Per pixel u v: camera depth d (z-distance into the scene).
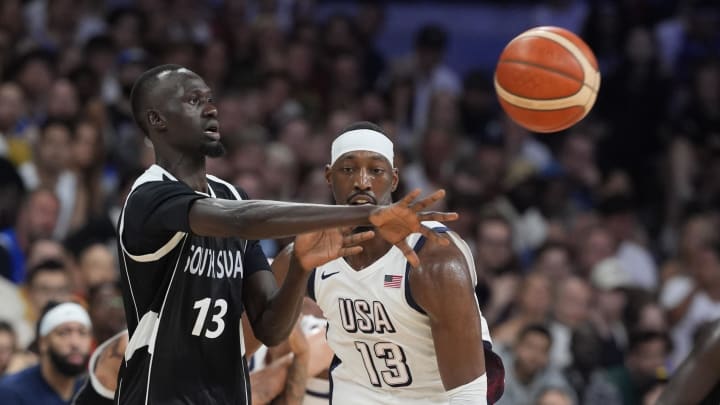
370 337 12.37
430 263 11.80
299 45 33.47
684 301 28.11
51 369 17.31
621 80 36.31
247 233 10.20
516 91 13.22
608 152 35.62
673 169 34.41
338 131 30.52
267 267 12.18
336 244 11.16
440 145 31.16
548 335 22.39
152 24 32.38
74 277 22.55
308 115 32.12
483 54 39.53
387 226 9.75
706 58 36.00
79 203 26.05
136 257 11.05
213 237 11.44
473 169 31.30
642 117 35.94
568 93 13.08
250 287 11.99
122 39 31.59
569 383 23.33
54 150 25.81
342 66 33.53
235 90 31.55
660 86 36.31
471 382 11.70
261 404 13.79
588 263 29.08
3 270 22.75
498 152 31.62
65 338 17.17
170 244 11.02
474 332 11.73
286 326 11.78
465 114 34.12
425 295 11.73
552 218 30.56
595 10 37.78
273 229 10.05
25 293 21.73
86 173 26.36
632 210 31.97
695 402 10.85
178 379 11.14
